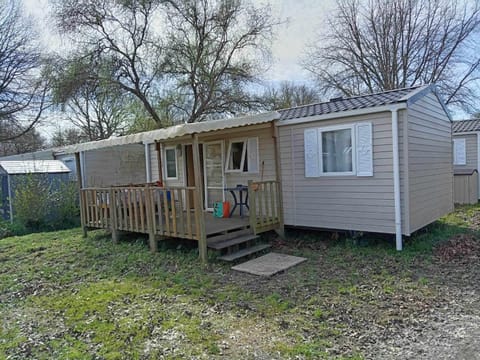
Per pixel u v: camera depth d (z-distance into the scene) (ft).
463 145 45.42
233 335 11.34
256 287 15.89
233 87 54.95
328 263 19.24
